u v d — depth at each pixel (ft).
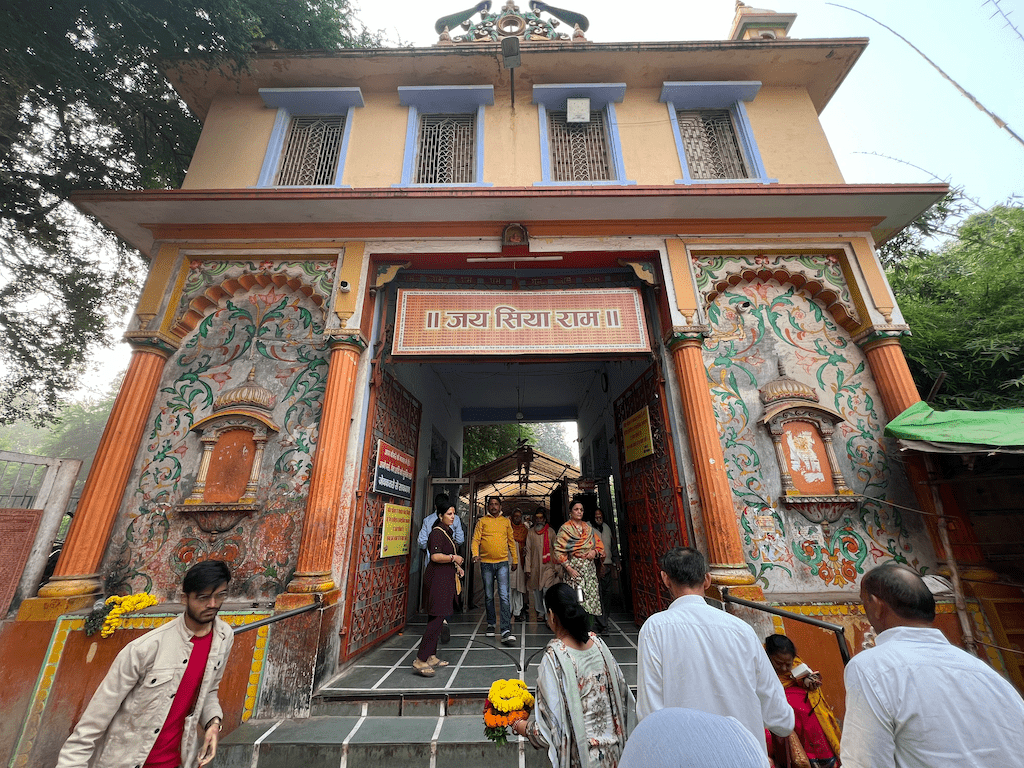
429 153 20.40
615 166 19.63
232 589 14.01
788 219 18.30
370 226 18.35
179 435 15.92
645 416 19.33
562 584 7.21
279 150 20.07
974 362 18.33
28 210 20.68
